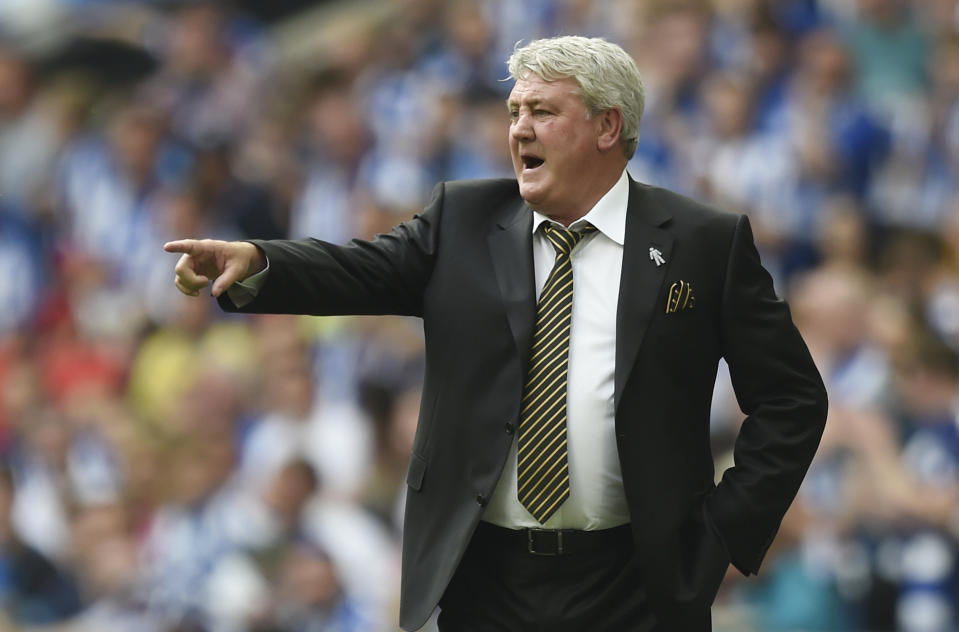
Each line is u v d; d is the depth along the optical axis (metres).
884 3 31.55
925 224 29.27
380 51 34.38
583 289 9.73
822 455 24.17
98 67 36.50
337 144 32.88
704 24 31.42
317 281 9.45
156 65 36.41
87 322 32.62
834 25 31.62
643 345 9.48
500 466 9.44
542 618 9.53
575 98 9.66
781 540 23.16
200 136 34.47
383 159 32.19
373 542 24.97
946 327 26.91
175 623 25.25
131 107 35.91
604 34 32.25
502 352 9.57
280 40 36.09
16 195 34.88
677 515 9.44
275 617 24.20
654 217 9.84
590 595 9.58
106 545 26.98
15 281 33.72
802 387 9.71
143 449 28.34
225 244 9.11
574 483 9.49
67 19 37.19
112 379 31.09
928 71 31.16
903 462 24.02
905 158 29.88
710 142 30.09
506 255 9.79
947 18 31.61
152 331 31.50
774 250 28.75
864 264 28.41
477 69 32.78
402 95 32.88
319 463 26.28
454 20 33.72
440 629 9.94
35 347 32.47
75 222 34.41
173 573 25.78
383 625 23.88
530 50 9.84
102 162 34.69
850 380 24.81
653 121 30.42
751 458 9.67
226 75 35.44
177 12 36.59
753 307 9.67
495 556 9.70
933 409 24.38
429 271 9.95
